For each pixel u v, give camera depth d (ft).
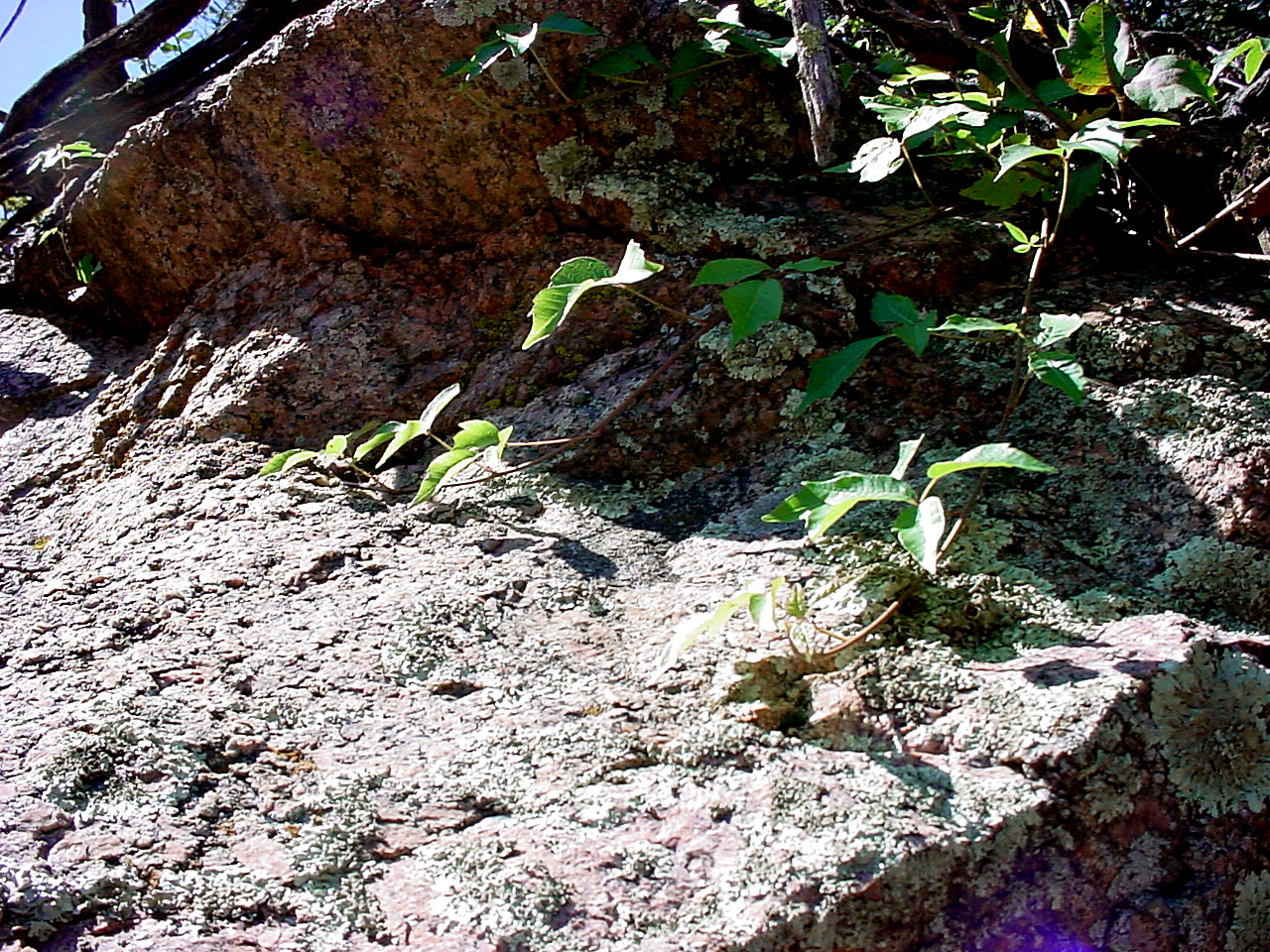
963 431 3.14
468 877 2.28
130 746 2.51
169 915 2.23
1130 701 2.47
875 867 2.27
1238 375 3.15
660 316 3.57
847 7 4.28
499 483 3.30
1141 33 4.09
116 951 2.17
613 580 2.97
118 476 3.58
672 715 2.57
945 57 4.14
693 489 3.22
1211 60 4.04
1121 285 3.45
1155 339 3.20
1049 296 3.41
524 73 3.79
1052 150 3.07
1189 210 3.67
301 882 2.30
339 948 2.20
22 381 4.24
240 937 2.21
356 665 2.73
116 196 4.17
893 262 3.46
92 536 3.32
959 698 2.54
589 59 3.81
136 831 2.35
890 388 3.27
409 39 3.79
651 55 3.78
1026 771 2.41
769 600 2.51
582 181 3.81
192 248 4.18
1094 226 3.63
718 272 2.94
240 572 3.03
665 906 2.24
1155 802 2.43
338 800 2.42
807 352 3.34
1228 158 3.56
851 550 2.85
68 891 2.23
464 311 3.77
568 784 2.44
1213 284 3.44
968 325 2.89
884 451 3.15
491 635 2.81
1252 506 2.82
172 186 4.10
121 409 3.80
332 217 4.02
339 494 3.33
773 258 3.58
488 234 3.90
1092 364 3.22
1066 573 2.81
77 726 2.54
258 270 4.01
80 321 4.60
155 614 2.92
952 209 3.57
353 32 3.81
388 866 2.33
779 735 2.52
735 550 2.97
